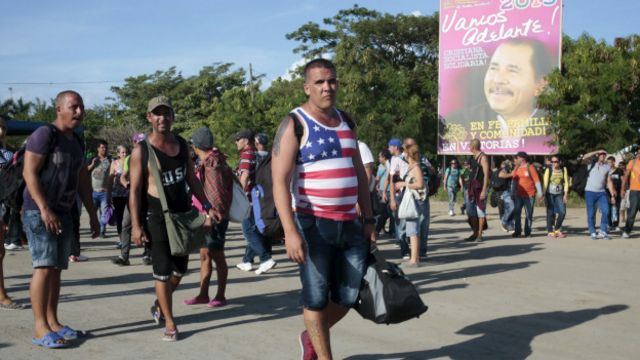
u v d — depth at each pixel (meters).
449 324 5.68
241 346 4.96
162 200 5.01
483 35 25.86
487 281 7.83
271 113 31.27
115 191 10.70
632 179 12.77
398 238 9.83
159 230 5.07
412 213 8.95
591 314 6.07
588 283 7.68
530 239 12.80
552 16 24.34
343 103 33.25
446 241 12.59
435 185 10.10
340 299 3.97
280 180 3.72
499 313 6.10
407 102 32.88
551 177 13.18
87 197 5.55
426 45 39.12
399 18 38.03
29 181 4.80
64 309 6.26
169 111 5.13
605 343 5.09
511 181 13.72
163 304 5.13
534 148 24.95
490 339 5.19
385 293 3.87
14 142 39.34
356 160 4.04
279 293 7.14
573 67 23.80
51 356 4.67
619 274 8.35
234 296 6.96
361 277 3.93
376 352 4.80
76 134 5.28
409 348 4.92
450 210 19.81
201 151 6.44
